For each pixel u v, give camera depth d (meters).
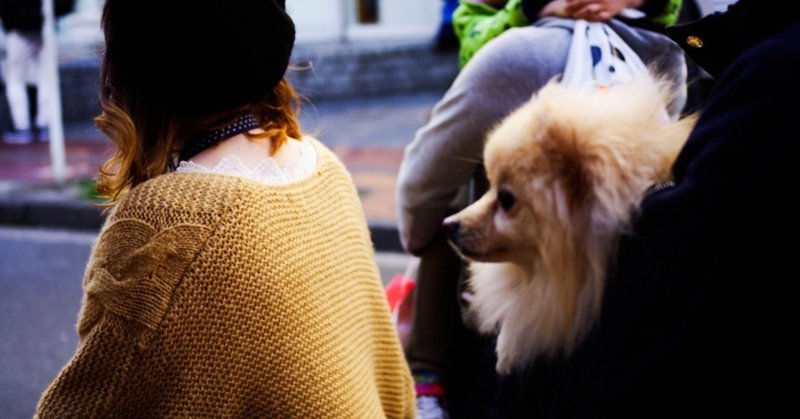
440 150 2.21
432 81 12.91
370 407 1.44
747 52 1.08
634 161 1.21
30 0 9.85
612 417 1.10
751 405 1.03
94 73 11.50
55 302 5.39
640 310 1.08
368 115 10.84
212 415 1.27
